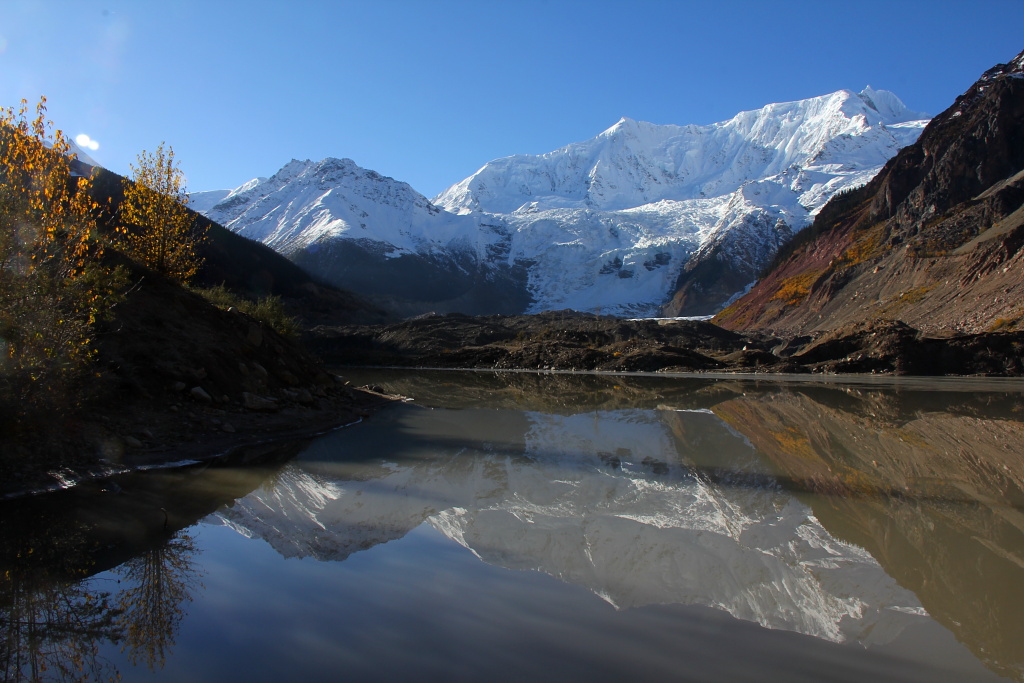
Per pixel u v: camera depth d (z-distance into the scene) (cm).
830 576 420
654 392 2445
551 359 5666
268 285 9781
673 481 756
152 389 1030
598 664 291
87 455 742
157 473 742
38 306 775
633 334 7144
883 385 2750
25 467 664
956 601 373
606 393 2412
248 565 434
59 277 839
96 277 973
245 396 1195
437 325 8219
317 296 10425
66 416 800
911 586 401
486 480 757
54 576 410
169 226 1814
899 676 281
